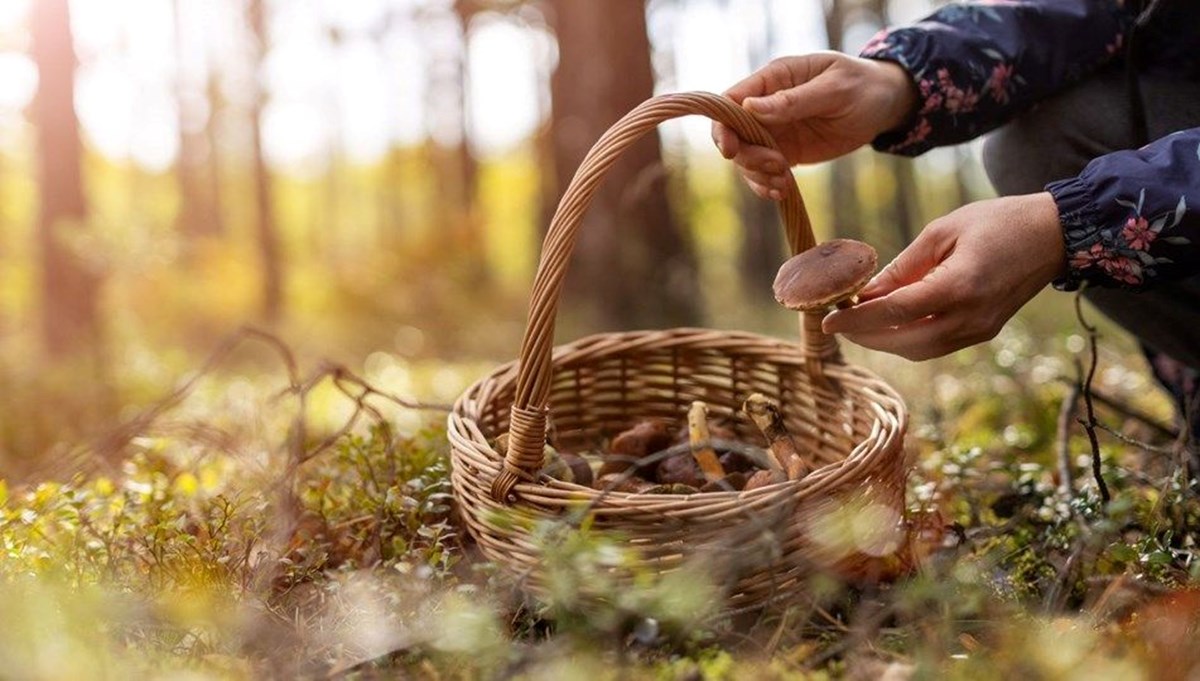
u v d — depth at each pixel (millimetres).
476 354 8859
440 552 1771
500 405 2092
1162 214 1522
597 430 2311
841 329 1552
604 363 2295
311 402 4223
